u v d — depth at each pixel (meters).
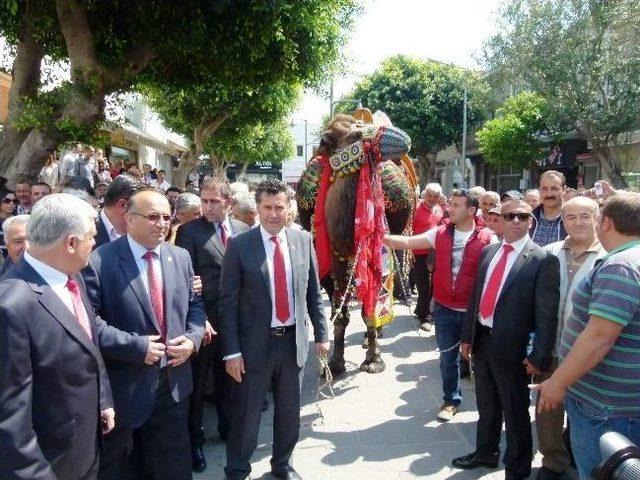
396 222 5.89
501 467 4.00
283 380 3.73
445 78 30.03
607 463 2.01
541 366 3.47
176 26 7.77
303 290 3.76
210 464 4.12
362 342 7.12
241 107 17.03
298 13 7.78
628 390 2.57
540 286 3.53
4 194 6.52
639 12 14.98
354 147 5.33
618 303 2.46
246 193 5.40
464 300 4.71
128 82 8.30
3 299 2.24
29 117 7.10
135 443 3.44
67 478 2.42
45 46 8.37
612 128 16.44
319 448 4.32
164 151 28.31
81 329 2.48
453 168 35.28
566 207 3.74
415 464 4.07
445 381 4.85
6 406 2.16
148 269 3.24
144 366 3.09
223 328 3.65
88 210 2.50
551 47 16.98
